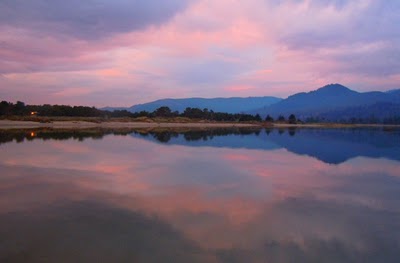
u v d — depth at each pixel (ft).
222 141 143.13
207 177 56.49
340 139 174.40
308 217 34.76
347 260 24.75
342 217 34.94
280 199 42.27
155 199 40.83
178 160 77.61
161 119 435.94
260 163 75.66
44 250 25.31
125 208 36.58
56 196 41.37
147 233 29.22
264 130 291.38
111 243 26.84
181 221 32.55
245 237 28.86
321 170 66.95
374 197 43.98
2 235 28.02
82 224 31.12
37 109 410.52
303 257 25.08
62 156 80.94
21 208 35.88
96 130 223.92
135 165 68.69
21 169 61.16
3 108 367.45
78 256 24.48
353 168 70.13
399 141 160.45
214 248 26.45
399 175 61.82
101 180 52.31
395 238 29.12
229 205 38.83
